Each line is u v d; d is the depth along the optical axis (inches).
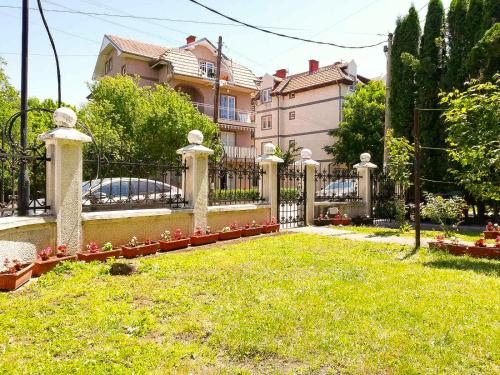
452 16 551.2
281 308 162.4
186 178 343.0
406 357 121.9
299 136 1346.0
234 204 392.2
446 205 350.6
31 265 205.6
